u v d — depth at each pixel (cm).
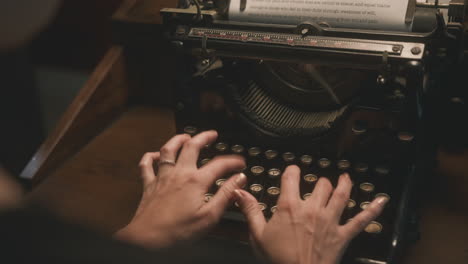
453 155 92
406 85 74
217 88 83
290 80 84
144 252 23
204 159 87
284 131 82
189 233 62
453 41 77
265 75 85
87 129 96
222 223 78
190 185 64
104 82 98
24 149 104
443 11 80
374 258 72
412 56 73
